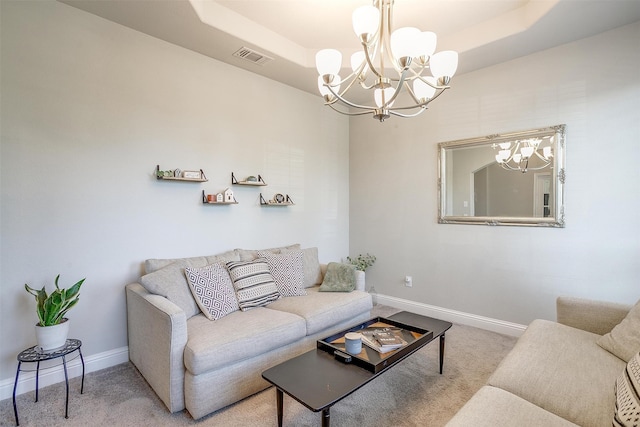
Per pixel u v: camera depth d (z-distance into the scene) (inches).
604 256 101.5
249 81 129.8
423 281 145.7
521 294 118.3
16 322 82.0
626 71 97.3
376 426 69.6
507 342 113.9
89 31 91.9
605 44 100.3
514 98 118.3
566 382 55.9
